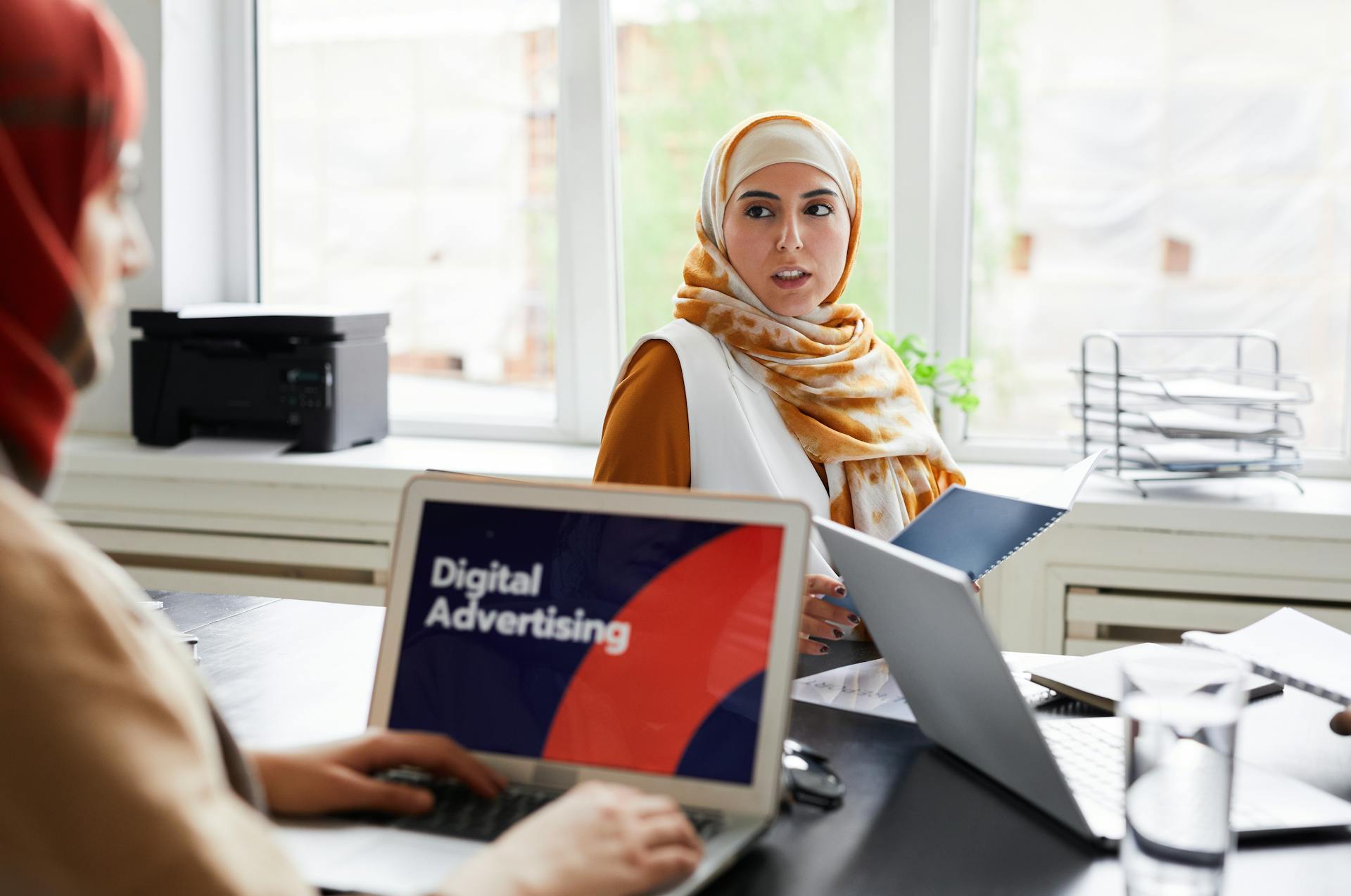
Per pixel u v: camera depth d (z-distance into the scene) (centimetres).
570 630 97
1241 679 81
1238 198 257
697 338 181
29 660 56
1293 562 222
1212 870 79
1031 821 93
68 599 58
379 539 262
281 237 310
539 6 285
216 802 61
